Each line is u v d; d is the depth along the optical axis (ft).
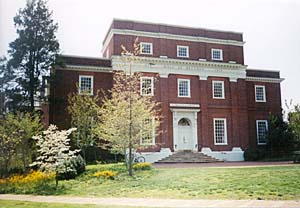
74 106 78.07
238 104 104.47
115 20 95.86
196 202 32.55
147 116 60.49
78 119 76.79
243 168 59.88
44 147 47.11
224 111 102.53
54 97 86.12
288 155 101.35
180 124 98.63
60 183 49.96
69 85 90.43
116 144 58.80
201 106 99.81
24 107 80.23
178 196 36.42
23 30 83.92
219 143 100.22
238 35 109.19
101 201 34.91
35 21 85.15
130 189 42.73
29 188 45.96
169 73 98.07
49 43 85.35
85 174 57.06
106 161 83.10
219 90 103.50
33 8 85.56
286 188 37.60
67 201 35.45
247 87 110.63
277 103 113.19
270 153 101.55
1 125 57.98
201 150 97.40
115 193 40.55
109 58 96.99
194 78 100.94
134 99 59.26
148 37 98.02
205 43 104.37
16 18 83.41
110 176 53.36
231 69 105.40
